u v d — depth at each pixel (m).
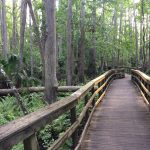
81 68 25.59
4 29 26.47
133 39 55.09
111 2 32.09
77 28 29.19
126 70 44.44
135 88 18.50
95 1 28.67
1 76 13.70
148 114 9.71
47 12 12.56
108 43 33.31
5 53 26.05
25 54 33.03
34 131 2.94
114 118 9.07
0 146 2.28
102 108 10.83
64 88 12.70
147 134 7.24
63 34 31.73
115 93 15.75
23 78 13.93
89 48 31.52
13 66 13.09
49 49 12.59
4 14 26.64
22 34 16.44
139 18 43.97
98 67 38.22
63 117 8.60
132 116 9.38
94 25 29.47
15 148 6.86
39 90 13.55
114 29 38.03
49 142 7.78
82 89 6.75
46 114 3.32
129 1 48.59
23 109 10.34
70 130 4.81
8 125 2.63
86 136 7.05
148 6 40.12
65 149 6.51
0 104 12.02
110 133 7.34
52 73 12.61
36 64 35.03
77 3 29.11
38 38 15.79
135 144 6.43
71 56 21.75
